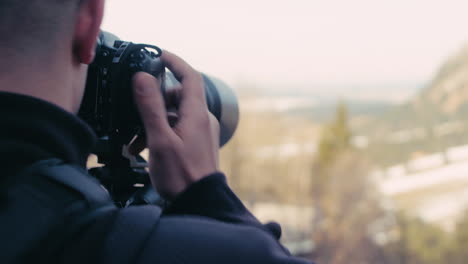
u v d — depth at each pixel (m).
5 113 0.48
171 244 0.51
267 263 0.50
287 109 179.62
